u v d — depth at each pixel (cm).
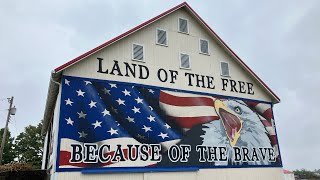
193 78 1900
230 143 1877
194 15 2031
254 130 2028
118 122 1549
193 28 2038
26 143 4306
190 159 1689
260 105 2141
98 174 1421
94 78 1577
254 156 1950
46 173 1622
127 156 1509
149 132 1614
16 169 1577
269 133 2097
